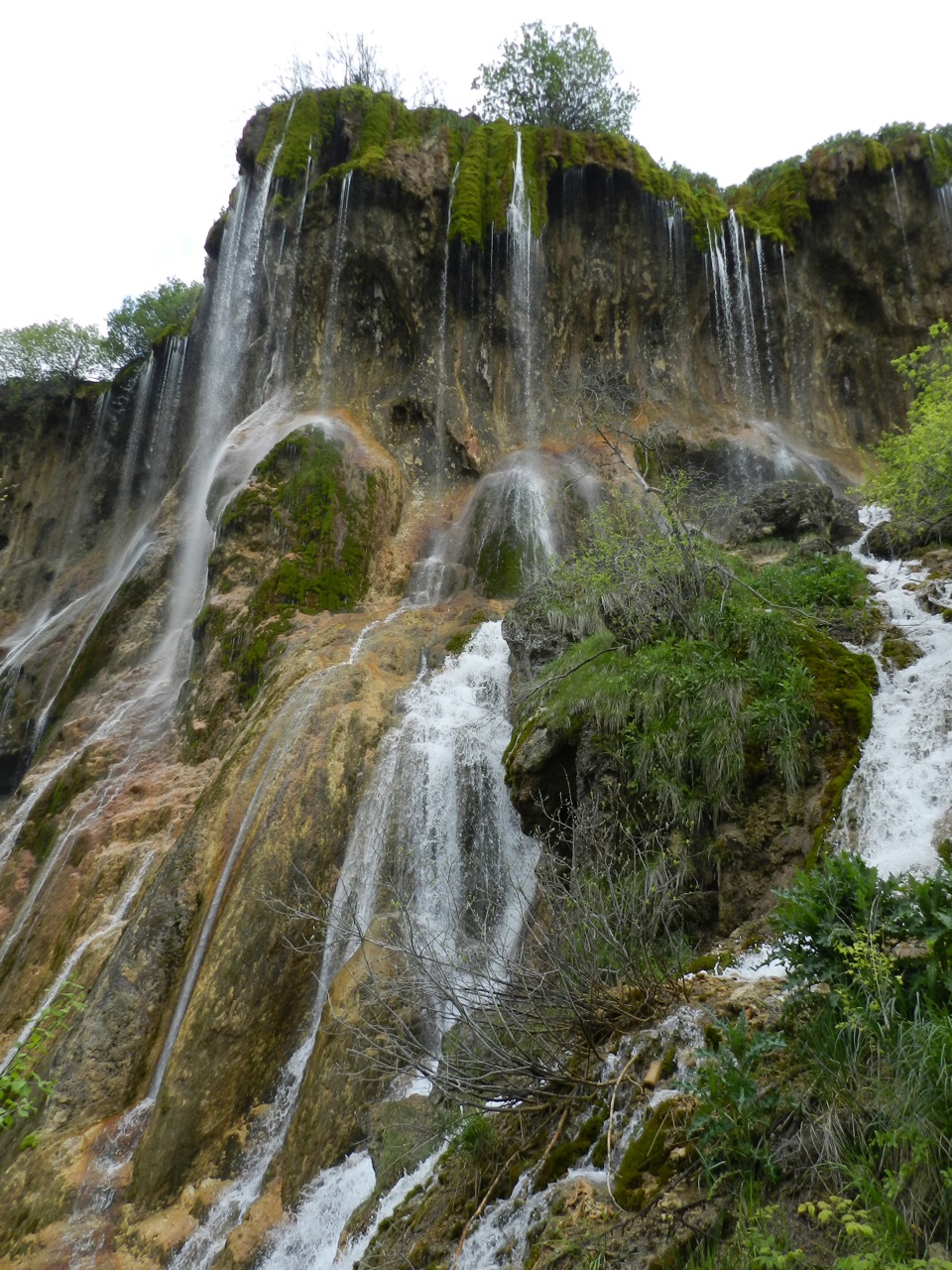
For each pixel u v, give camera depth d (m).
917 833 6.61
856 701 8.05
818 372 24.38
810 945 4.84
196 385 26.81
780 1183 3.93
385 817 10.77
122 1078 9.35
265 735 12.15
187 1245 7.61
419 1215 5.64
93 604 23.64
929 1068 3.81
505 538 17.84
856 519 15.05
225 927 9.64
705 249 24.73
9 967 12.83
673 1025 5.21
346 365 23.06
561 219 25.14
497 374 23.41
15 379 32.53
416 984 6.57
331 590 16.81
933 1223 3.39
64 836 14.65
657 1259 3.81
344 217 23.53
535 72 31.50
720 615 9.15
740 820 7.66
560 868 8.16
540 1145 5.29
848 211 25.03
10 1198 8.33
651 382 23.67
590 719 8.96
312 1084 8.20
